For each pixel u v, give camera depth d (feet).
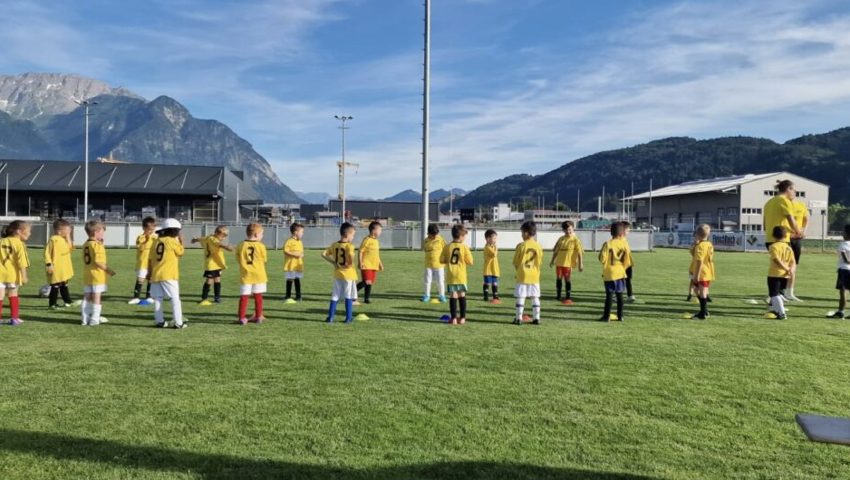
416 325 28.63
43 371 18.45
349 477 11.09
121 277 51.93
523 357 21.21
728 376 18.74
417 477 11.14
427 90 93.76
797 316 32.96
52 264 33.35
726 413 15.15
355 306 35.73
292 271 38.68
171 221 27.53
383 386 17.12
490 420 14.37
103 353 21.21
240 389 16.63
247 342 23.56
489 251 39.11
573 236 40.24
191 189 171.94
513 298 40.88
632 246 126.21
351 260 29.60
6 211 161.79
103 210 172.24
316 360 20.35
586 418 14.64
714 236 148.36
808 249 145.69
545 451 12.53
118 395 15.92
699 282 31.83
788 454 12.64
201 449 12.32
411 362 20.21
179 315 27.30
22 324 27.96
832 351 22.82
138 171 176.45
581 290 46.57
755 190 241.35
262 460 11.80
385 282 50.75
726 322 30.40
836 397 16.60
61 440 12.69
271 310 33.73
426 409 15.12
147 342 23.45
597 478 11.29
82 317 28.12
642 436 13.50
